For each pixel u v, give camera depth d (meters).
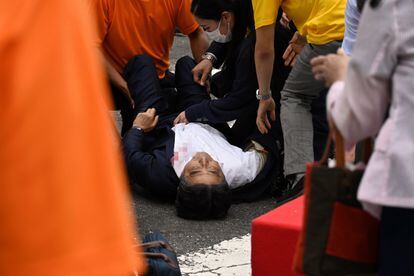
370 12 2.52
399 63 2.52
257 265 3.79
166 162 6.01
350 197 2.62
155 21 6.77
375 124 2.58
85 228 1.42
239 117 6.33
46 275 1.39
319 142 6.26
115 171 1.48
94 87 1.48
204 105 6.34
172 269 3.91
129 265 1.45
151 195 6.23
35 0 1.43
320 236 2.65
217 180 5.73
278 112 6.35
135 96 6.60
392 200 2.45
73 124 1.43
